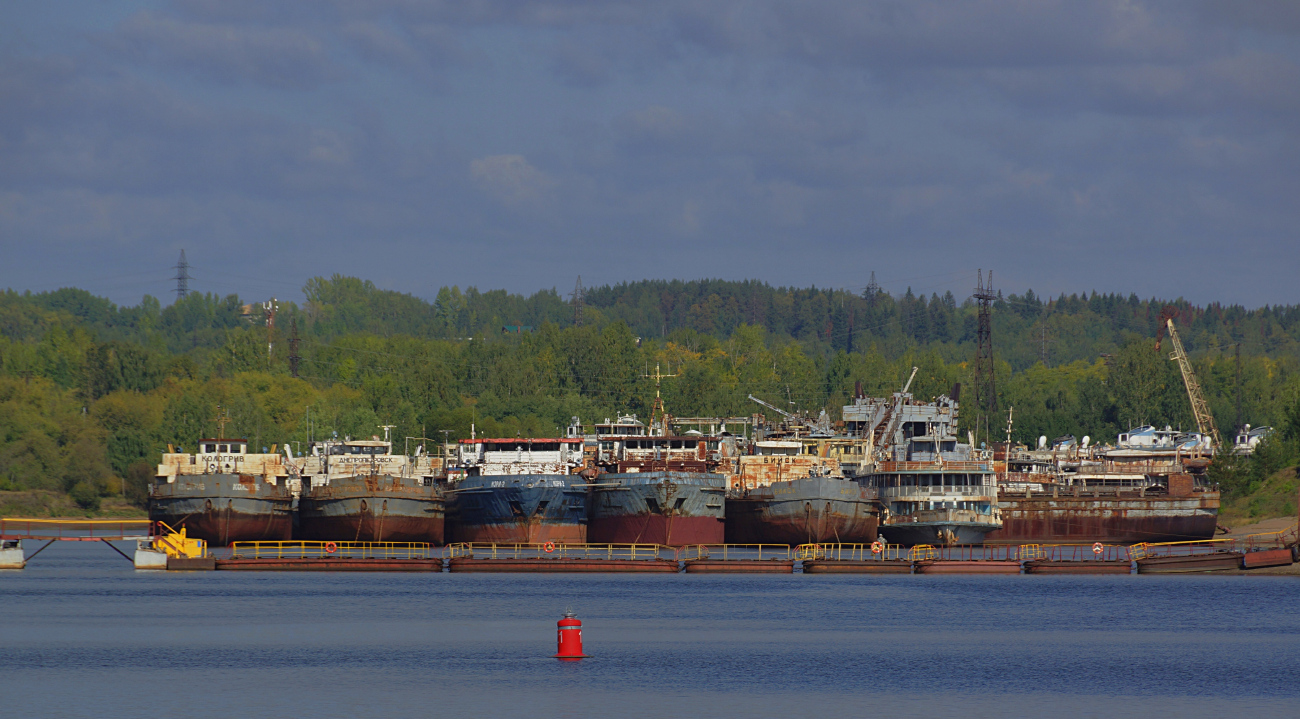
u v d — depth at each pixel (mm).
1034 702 173750
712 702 170875
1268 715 166750
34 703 168375
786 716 163625
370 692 175625
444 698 171875
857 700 173750
